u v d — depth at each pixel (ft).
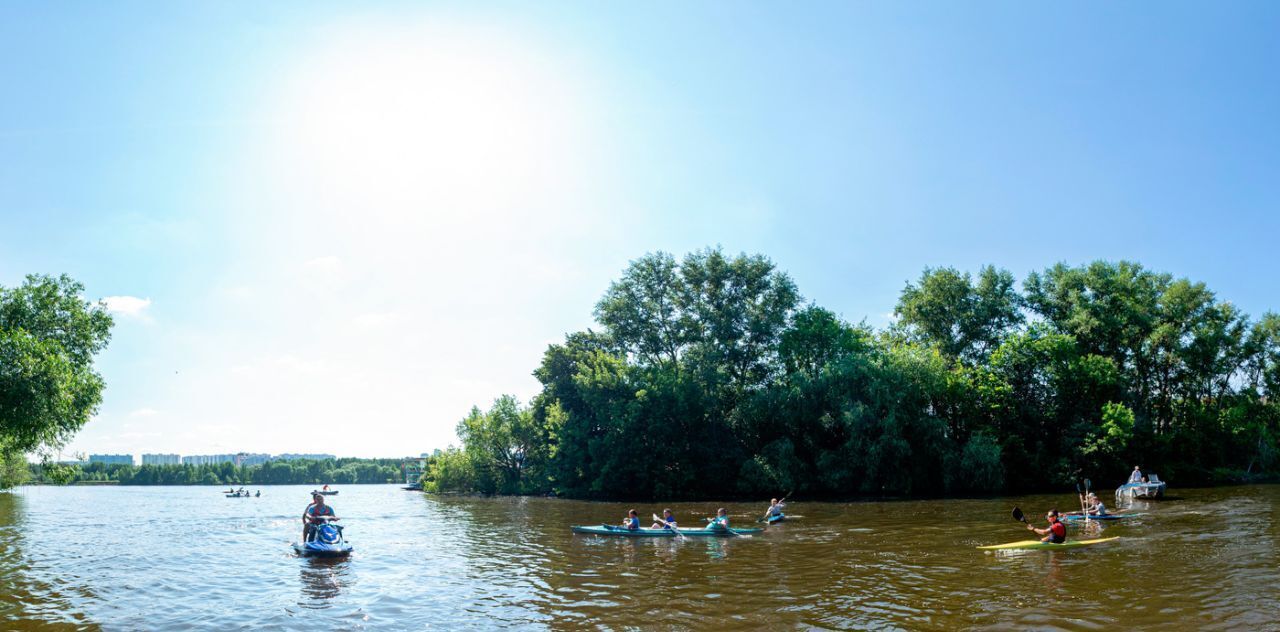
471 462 225.97
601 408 179.73
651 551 74.95
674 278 202.49
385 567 66.90
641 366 184.96
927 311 202.18
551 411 192.95
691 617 43.91
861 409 157.17
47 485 526.57
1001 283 202.08
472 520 122.42
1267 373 205.16
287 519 135.44
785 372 191.31
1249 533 75.31
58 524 123.54
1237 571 53.16
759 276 199.72
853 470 159.12
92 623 45.11
